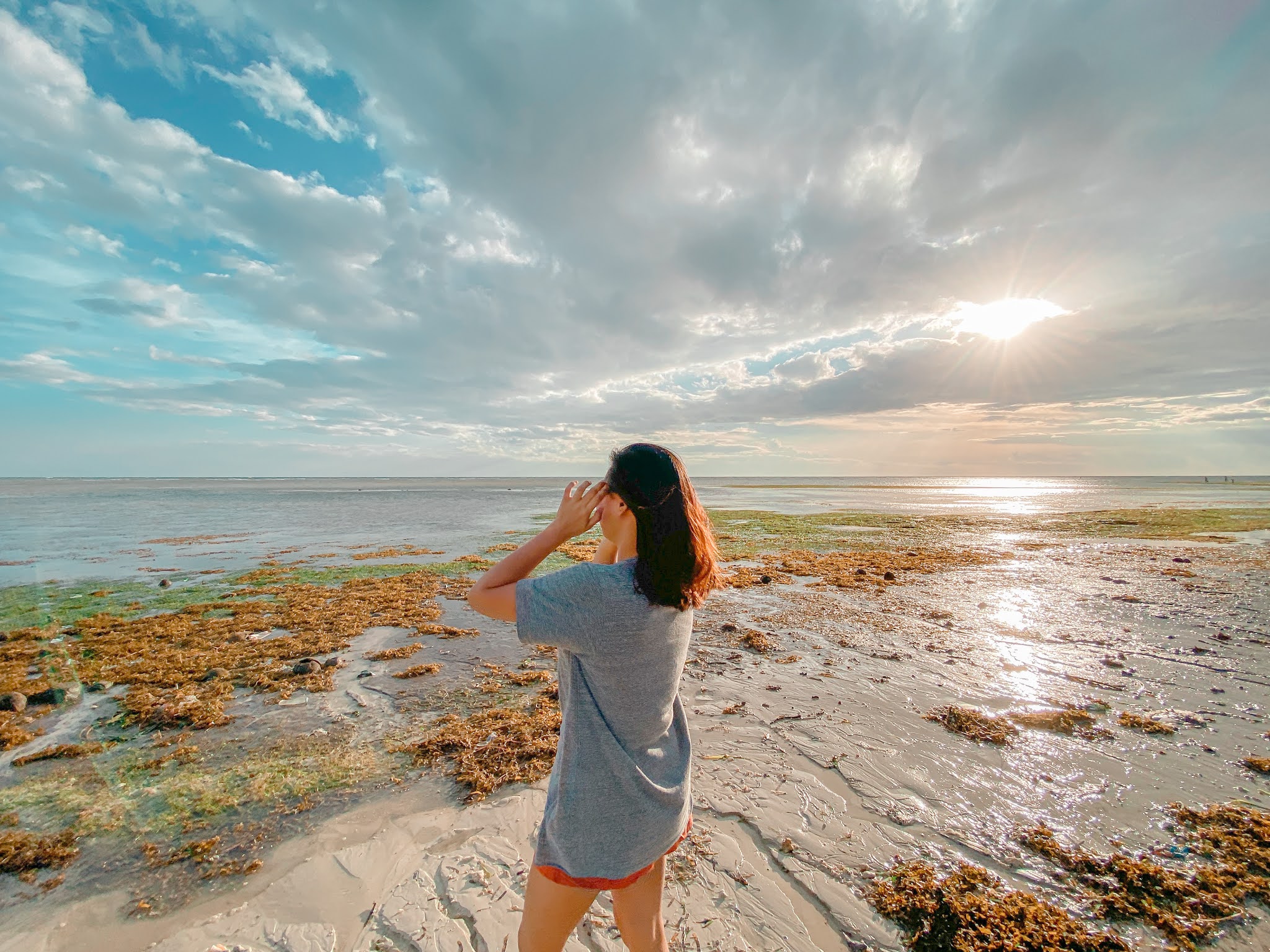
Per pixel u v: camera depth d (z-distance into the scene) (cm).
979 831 349
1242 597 988
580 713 165
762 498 4950
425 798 398
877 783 406
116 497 4888
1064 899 292
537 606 147
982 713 522
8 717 532
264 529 2342
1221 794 387
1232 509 3225
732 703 554
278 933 278
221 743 486
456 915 289
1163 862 318
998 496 5272
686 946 266
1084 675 623
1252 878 303
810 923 279
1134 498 4656
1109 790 393
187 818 375
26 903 299
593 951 264
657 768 173
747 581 1168
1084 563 1373
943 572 1273
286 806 390
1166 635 768
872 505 3934
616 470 164
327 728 513
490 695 591
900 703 550
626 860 166
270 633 837
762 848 337
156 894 306
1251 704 539
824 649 723
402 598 1046
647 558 156
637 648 157
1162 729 486
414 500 4675
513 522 2644
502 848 342
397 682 629
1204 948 259
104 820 371
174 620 901
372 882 314
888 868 317
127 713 545
